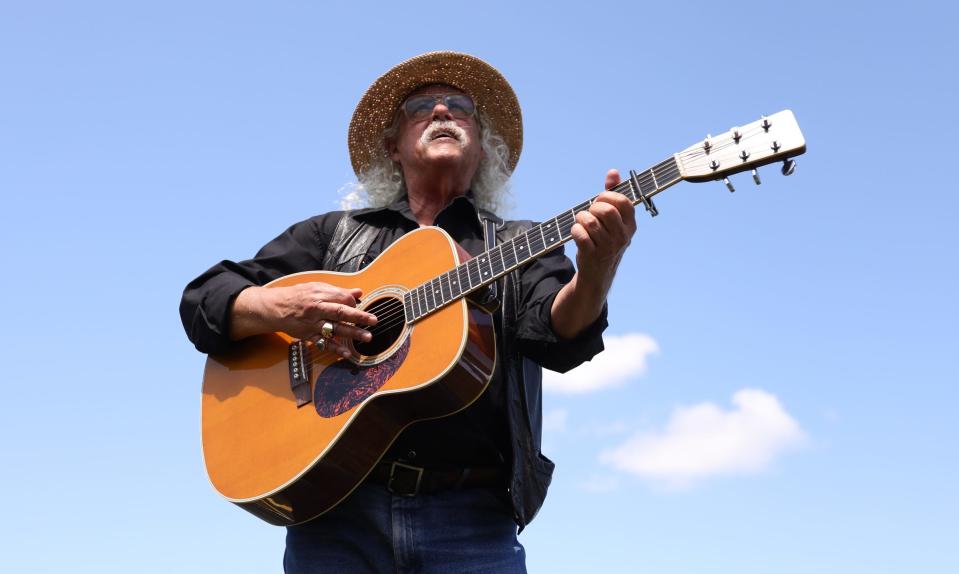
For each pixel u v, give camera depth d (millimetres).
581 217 3652
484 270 3973
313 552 4086
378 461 3996
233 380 4434
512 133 5352
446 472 4012
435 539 3969
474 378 3908
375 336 4281
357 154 5273
